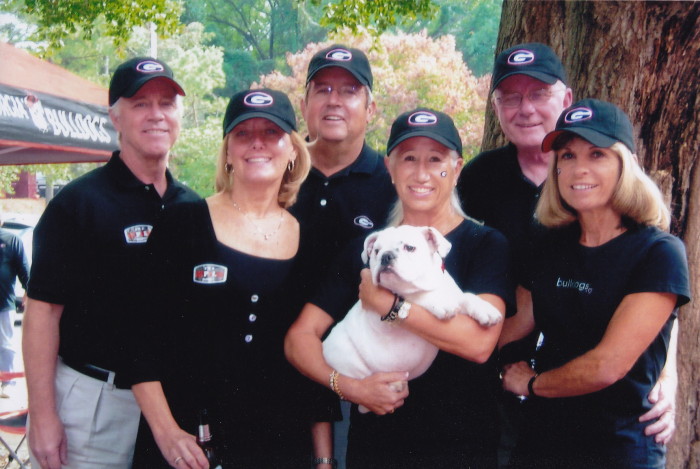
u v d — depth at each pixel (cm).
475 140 1784
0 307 688
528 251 278
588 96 339
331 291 276
